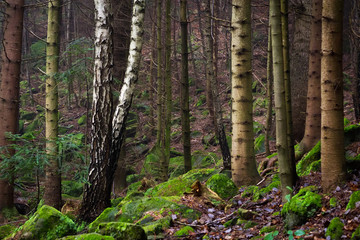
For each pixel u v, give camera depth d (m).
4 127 8.24
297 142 9.05
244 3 6.06
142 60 18.86
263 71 19.38
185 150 8.41
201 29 20.84
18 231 4.82
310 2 9.01
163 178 9.62
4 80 8.34
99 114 6.48
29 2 25.53
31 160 5.99
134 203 5.48
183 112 8.38
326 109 4.33
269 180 6.12
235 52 6.16
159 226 4.52
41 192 9.84
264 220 4.42
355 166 4.77
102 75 6.52
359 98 8.94
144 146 15.13
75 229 4.92
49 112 8.77
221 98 19.00
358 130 5.64
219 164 11.44
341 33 4.11
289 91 5.17
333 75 4.21
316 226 3.66
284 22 5.53
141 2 6.82
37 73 26.95
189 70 23.95
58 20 9.06
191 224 4.66
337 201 3.95
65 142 6.23
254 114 16.70
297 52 9.30
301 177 5.13
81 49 8.01
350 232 3.26
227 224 4.52
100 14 6.52
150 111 15.19
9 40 8.40
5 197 8.23
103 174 6.45
